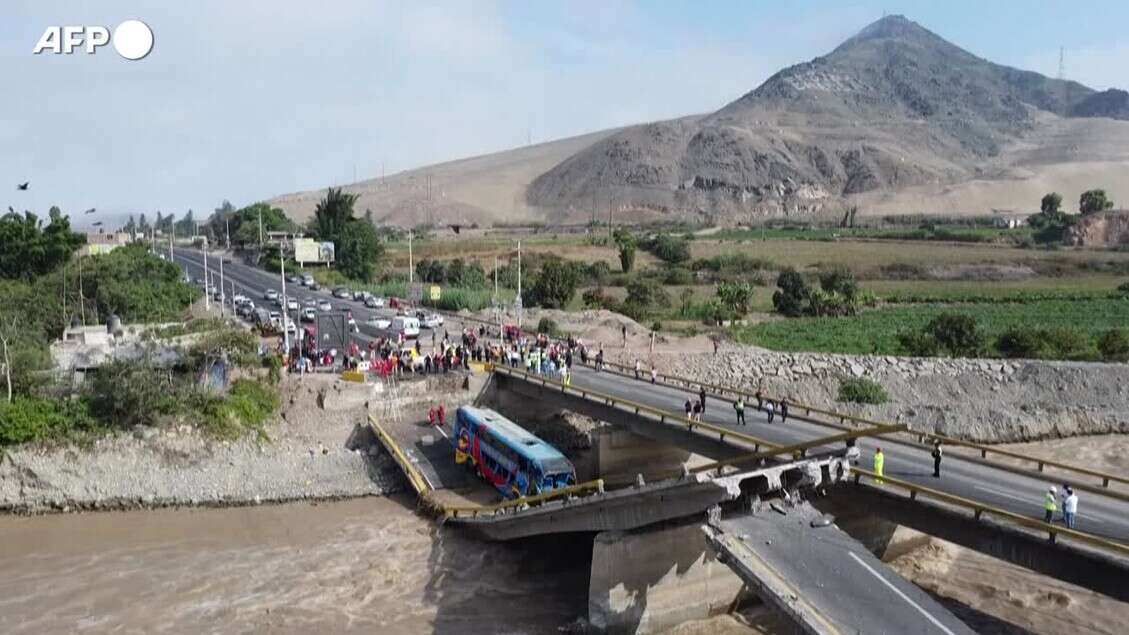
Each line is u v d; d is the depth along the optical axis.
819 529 36.50
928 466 45.34
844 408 79.00
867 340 103.25
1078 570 33.06
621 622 40.66
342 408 67.81
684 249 190.88
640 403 60.34
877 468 41.47
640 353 89.44
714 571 42.53
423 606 44.00
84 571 47.88
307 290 142.12
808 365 86.62
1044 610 41.38
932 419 75.56
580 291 144.62
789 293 127.00
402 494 60.81
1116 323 116.81
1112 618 40.47
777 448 41.19
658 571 41.34
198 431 62.47
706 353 89.81
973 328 96.50
